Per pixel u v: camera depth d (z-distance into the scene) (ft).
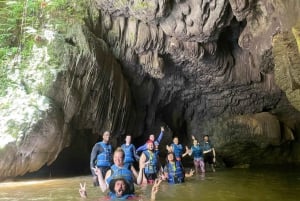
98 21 41.42
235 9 33.22
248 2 32.58
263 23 34.58
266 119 55.11
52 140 34.30
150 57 42.37
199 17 35.27
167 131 56.49
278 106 56.65
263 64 41.55
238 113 57.26
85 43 38.63
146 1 35.42
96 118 40.93
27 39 38.40
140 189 25.39
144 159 29.19
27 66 36.70
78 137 41.86
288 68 27.09
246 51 44.45
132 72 46.57
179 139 60.34
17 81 35.65
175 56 42.73
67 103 36.83
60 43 37.88
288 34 25.05
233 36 42.55
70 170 43.29
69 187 27.73
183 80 49.90
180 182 29.86
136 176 29.07
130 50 42.93
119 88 43.52
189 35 37.76
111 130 43.06
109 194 20.01
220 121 57.77
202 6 34.45
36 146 33.12
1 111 33.40
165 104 55.11
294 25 22.35
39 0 39.55
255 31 36.01
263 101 55.11
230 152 57.26
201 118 59.98
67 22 39.70
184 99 56.49
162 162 53.93
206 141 43.83
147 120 53.88
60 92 36.42
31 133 32.55
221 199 20.98
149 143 29.89
